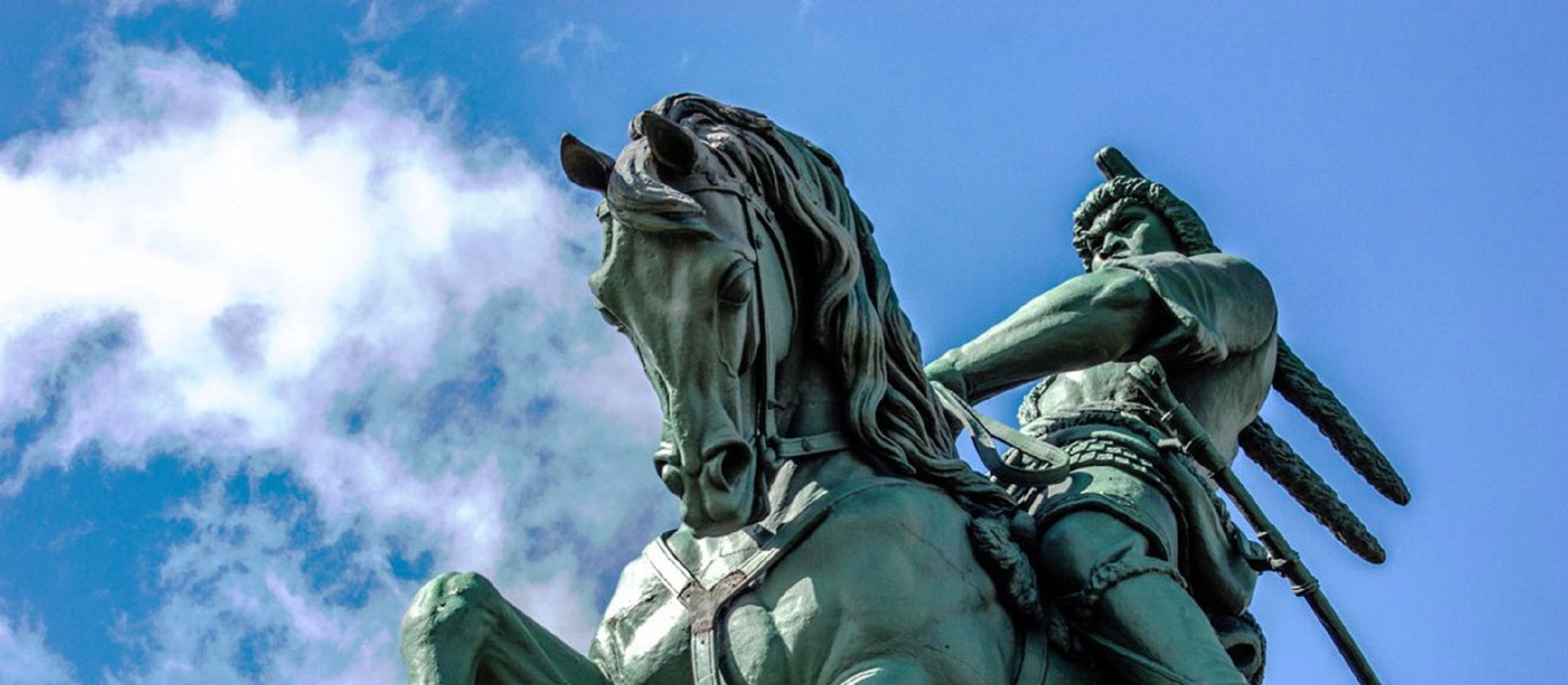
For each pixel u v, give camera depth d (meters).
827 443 3.64
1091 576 3.75
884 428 3.72
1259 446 4.84
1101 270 4.48
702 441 3.29
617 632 3.61
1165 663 3.69
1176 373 4.51
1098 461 4.07
